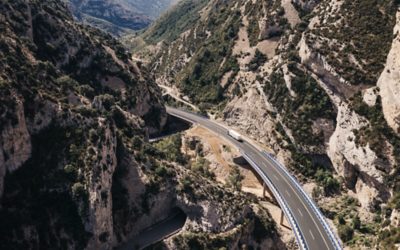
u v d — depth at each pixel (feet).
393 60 467.11
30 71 396.98
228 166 556.51
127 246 366.22
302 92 571.69
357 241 416.87
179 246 371.56
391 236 356.38
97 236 337.72
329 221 455.63
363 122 475.72
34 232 320.29
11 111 335.67
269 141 597.93
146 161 403.75
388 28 552.41
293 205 444.55
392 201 414.21
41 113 366.43
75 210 336.29
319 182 513.86
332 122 541.34
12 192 327.88
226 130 647.97
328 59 547.90
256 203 456.04
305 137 546.26
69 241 328.08
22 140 342.03
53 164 350.02
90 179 343.26
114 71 579.48
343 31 572.10
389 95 462.60
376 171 444.55
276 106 602.03
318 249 380.78
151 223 389.80
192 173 426.10
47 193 337.52
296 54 605.31
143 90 602.85
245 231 402.52
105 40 634.43
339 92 539.29
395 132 451.53
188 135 620.90
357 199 480.64
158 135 624.18
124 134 449.06
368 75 522.47
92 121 379.76
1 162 324.39
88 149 357.61
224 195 412.57
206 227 387.96
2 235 307.17
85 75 545.85
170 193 398.42
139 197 384.88
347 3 604.90
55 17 545.85
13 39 431.84
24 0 506.48
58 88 413.80
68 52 534.78
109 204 353.92
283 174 511.81
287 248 421.59
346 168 493.36
